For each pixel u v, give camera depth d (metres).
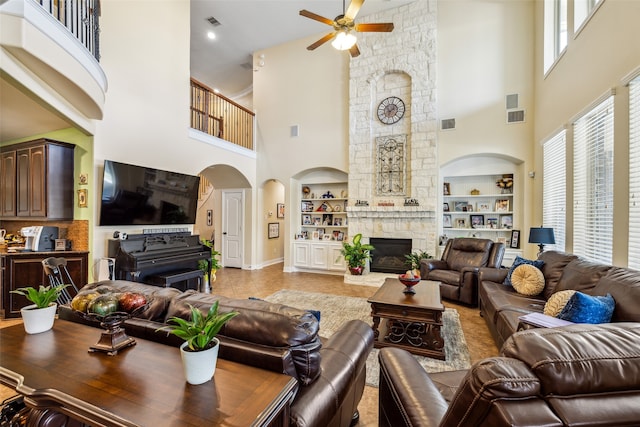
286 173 7.05
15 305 3.54
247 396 1.00
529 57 5.15
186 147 5.26
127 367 1.19
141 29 4.45
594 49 3.15
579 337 0.77
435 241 5.63
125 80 4.21
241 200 7.39
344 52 6.54
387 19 5.95
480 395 0.70
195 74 8.45
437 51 5.69
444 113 5.63
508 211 5.64
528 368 0.72
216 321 1.13
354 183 6.23
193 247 4.78
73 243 3.89
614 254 2.74
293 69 7.00
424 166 5.65
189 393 1.02
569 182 3.72
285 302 4.55
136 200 4.20
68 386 1.08
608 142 3.02
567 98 3.81
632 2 2.54
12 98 2.87
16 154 3.93
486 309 3.39
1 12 2.07
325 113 6.70
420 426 1.01
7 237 4.36
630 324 0.83
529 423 0.64
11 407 1.48
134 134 4.33
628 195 2.59
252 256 7.29
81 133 3.85
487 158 5.72
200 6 5.77
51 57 2.41
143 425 0.88
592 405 0.67
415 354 2.83
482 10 5.41
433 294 3.19
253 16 6.09
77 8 3.04
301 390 1.22
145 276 4.23
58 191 3.75
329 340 1.71
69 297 3.49
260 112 7.35
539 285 3.12
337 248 6.66
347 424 1.62
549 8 4.60
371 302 2.97
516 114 5.21
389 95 6.02
